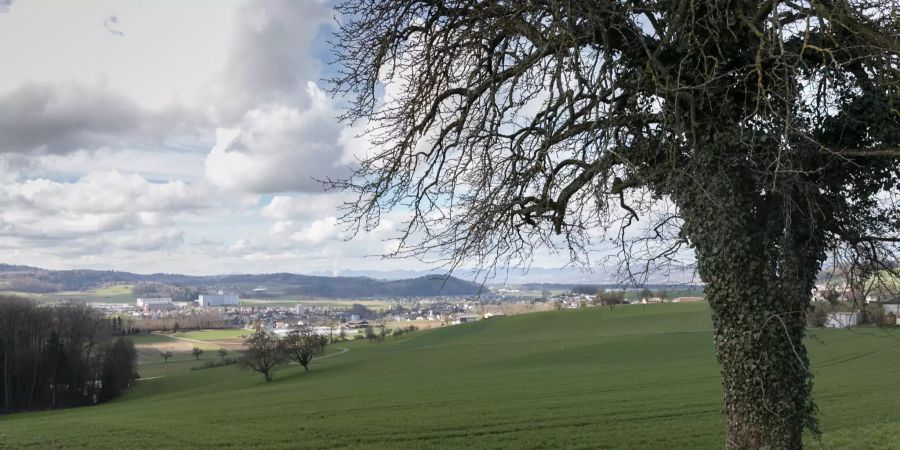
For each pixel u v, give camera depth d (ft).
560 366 160.35
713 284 20.49
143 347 372.79
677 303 280.72
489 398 95.35
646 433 61.26
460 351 230.89
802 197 20.10
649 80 19.69
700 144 19.58
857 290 22.30
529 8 19.76
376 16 23.54
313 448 61.87
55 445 66.08
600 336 233.76
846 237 22.04
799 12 18.35
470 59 23.63
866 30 16.85
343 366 227.61
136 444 65.98
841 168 21.12
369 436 66.80
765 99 16.52
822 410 67.56
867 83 19.79
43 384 221.87
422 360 215.31
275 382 204.23
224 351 341.62
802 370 20.35
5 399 212.64
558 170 21.25
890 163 20.53
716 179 19.26
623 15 18.66
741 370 20.10
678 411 73.56
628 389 97.91
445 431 67.77
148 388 251.19
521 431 65.92
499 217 22.30
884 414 63.67
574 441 59.36
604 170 17.15
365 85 24.79
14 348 216.33
